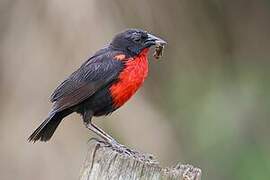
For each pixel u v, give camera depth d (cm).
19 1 1516
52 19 1484
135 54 1129
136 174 912
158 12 1612
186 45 1688
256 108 1758
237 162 1700
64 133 1462
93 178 926
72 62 1471
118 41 1138
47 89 1480
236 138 1717
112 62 1113
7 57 1503
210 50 1736
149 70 1647
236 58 1786
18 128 1475
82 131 1468
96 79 1105
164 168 916
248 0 1814
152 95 1622
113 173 918
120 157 919
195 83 1698
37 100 1482
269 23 1830
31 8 1505
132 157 922
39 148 1466
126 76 1113
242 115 1741
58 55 1477
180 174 905
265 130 1744
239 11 1802
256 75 1792
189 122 1670
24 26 1510
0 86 1496
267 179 1691
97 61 1116
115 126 1501
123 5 1529
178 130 1638
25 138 1473
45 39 1488
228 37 1780
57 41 1480
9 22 1522
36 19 1500
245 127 1738
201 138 1684
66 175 1458
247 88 1770
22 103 1485
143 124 1522
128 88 1120
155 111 1570
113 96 1115
